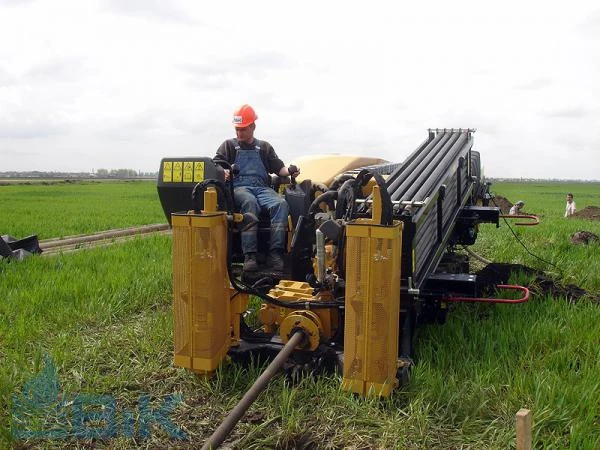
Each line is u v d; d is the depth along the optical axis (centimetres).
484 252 1189
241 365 498
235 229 550
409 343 496
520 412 287
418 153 680
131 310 720
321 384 457
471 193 786
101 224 2014
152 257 1080
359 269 420
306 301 488
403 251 460
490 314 641
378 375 422
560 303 680
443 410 426
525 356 503
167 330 599
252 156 594
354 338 426
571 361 496
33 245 1175
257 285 534
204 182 472
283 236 563
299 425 414
